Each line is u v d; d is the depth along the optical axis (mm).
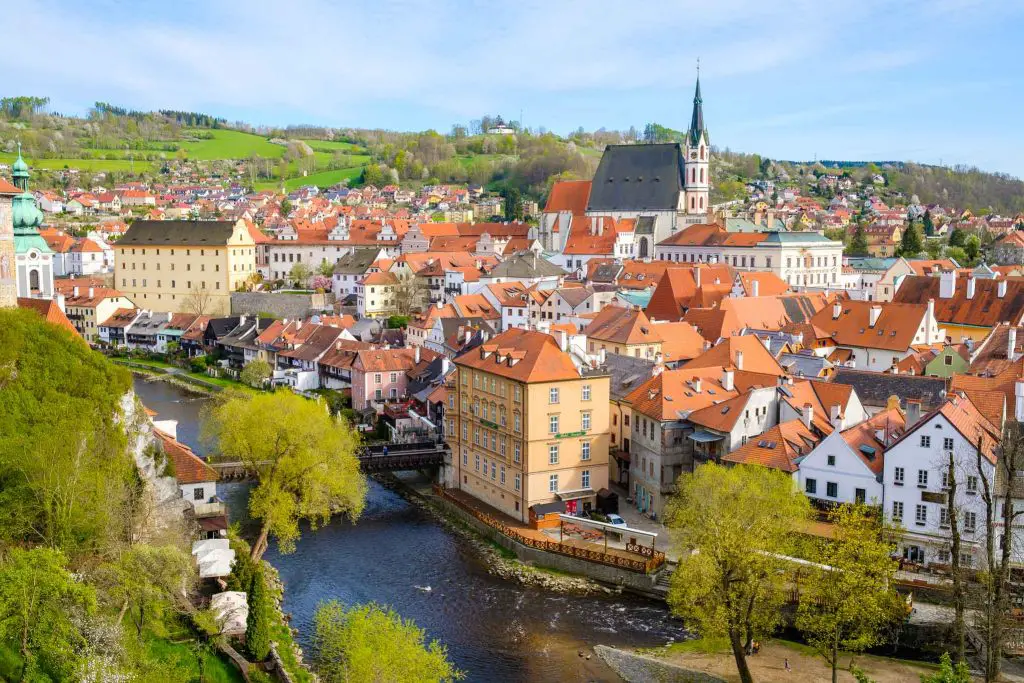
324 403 134250
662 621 109375
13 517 86812
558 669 98000
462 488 153375
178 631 90812
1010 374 140125
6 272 138500
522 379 131625
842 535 94312
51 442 90750
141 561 85312
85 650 72000
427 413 184375
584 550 121500
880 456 114938
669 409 133625
